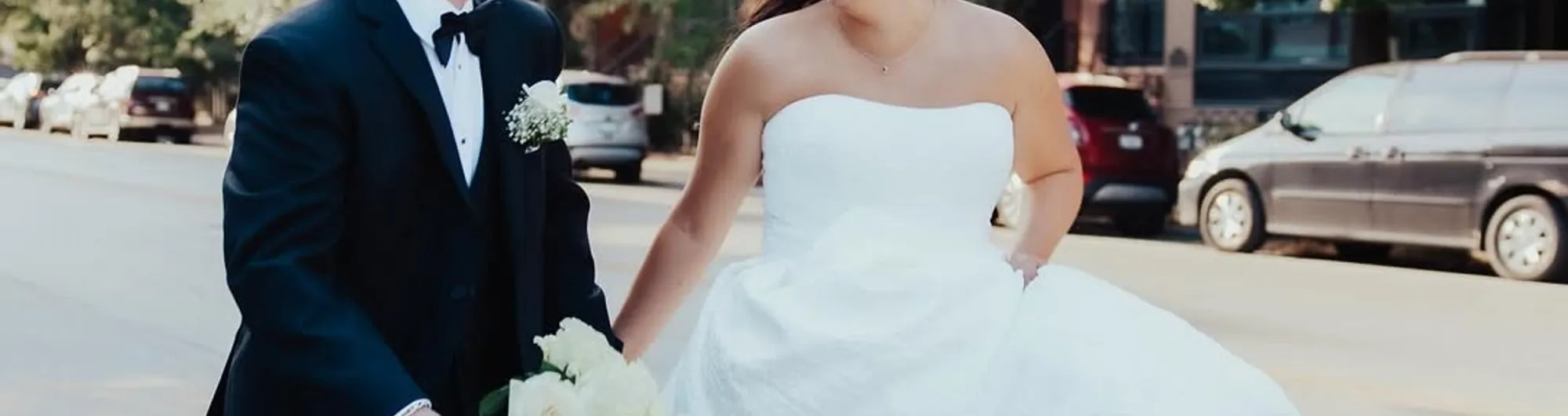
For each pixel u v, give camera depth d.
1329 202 14.33
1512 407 7.69
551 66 3.01
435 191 2.79
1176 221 18.31
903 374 3.11
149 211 17.55
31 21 45.12
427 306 2.81
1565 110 12.88
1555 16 21.14
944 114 3.27
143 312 10.10
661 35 29.62
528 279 2.90
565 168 3.07
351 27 2.73
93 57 43.94
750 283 3.28
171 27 43.00
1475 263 14.62
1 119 44.94
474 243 2.84
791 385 3.13
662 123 30.38
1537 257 12.91
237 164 2.66
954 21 3.35
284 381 2.55
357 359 2.53
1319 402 7.74
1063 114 3.53
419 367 2.81
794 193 3.26
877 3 3.21
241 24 34.16
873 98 3.27
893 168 3.21
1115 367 3.07
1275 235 14.92
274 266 2.56
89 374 8.11
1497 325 10.34
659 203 19.27
